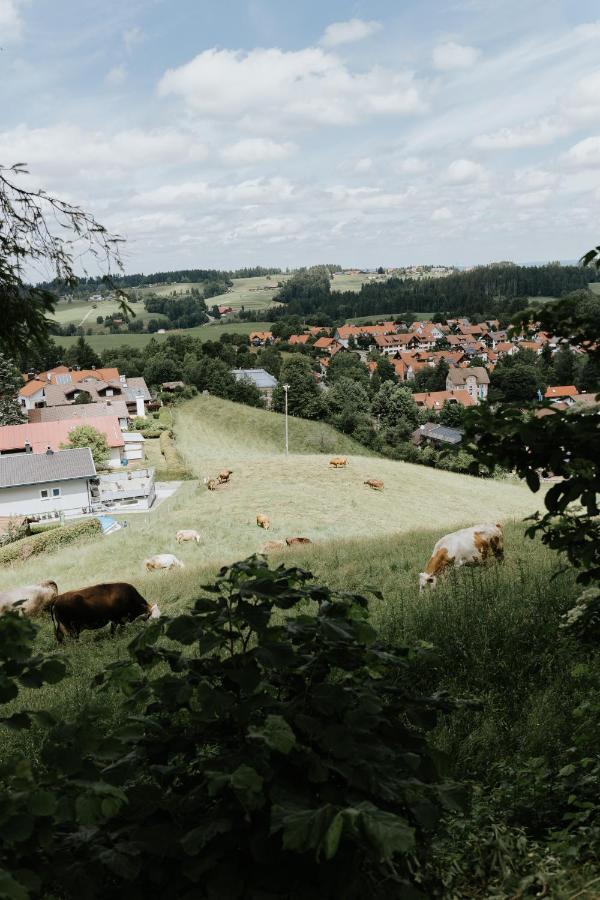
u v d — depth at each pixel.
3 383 73.69
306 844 2.12
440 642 7.16
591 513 3.22
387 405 90.25
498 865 3.09
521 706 5.59
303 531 34.38
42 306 5.42
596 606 4.45
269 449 82.06
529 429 3.29
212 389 103.12
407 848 1.90
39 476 50.25
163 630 2.93
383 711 2.89
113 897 2.49
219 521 35.72
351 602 3.06
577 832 3.33
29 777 2.26
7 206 5.21
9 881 1.83
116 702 6.86
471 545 12.87
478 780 4.39
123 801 2.38
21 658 2.69
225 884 2.30
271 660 2.71
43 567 28.42
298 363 119.62
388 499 41.25
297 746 2.51
